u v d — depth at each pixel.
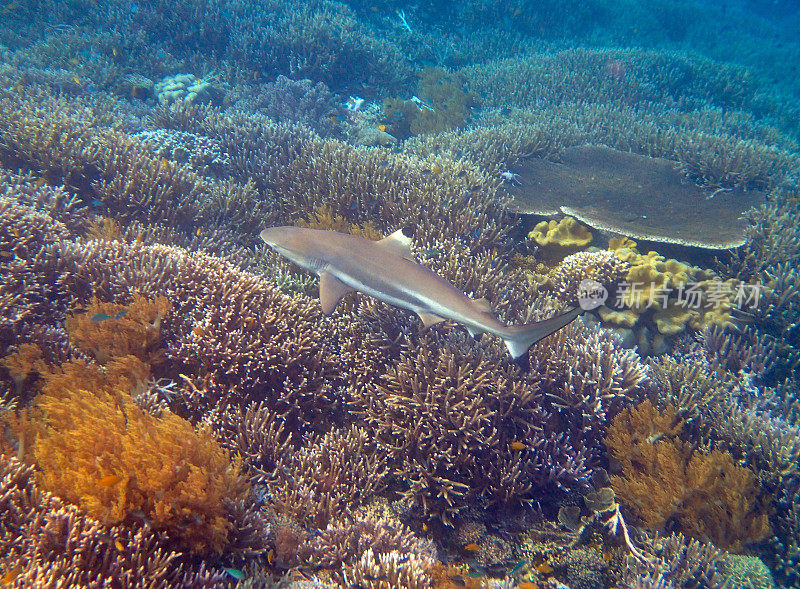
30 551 1.31
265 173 3.06
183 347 1.83
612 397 1.93
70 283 1.98
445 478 1.80
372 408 1.90
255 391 1.89
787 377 2.39
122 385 1.67
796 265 2.65
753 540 1.77
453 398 1.85
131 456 1.39
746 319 2.49
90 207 2.52
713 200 3.26
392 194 2.79
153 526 1.38
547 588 1.66
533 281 2.55
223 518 1.41
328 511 1.66
